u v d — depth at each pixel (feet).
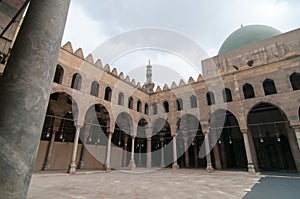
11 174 8.55
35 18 11.36
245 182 41.63
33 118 9.86
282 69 61.82
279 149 77.05
